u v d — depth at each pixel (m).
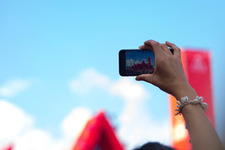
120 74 1.87
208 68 16.47
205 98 16.06
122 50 1.84
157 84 1.43
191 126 1.27
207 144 1.18
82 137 10.50
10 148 7.96
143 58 1.86
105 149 10.55
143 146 2.35
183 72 1.42
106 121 10.35
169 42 1.56
